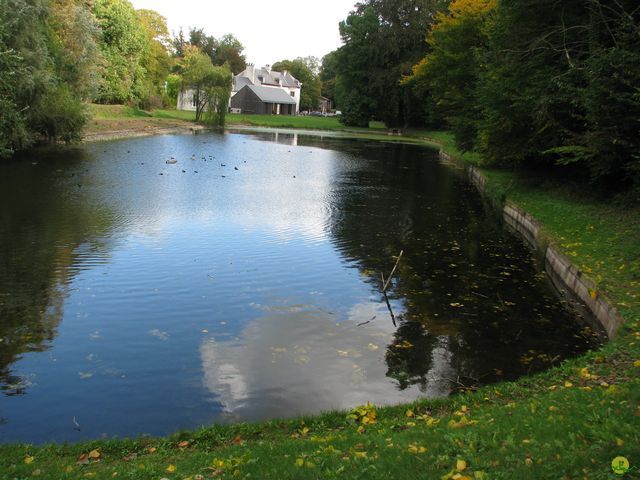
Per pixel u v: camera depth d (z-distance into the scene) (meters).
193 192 23.34
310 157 41.09
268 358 8.66
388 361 8.68
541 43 20.72
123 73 64.69
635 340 8.00
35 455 5.74
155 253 14.11
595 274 11.18
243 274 12.73
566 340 9.60
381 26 76.19
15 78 27.77
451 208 22.53
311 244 15.64
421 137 72.00
